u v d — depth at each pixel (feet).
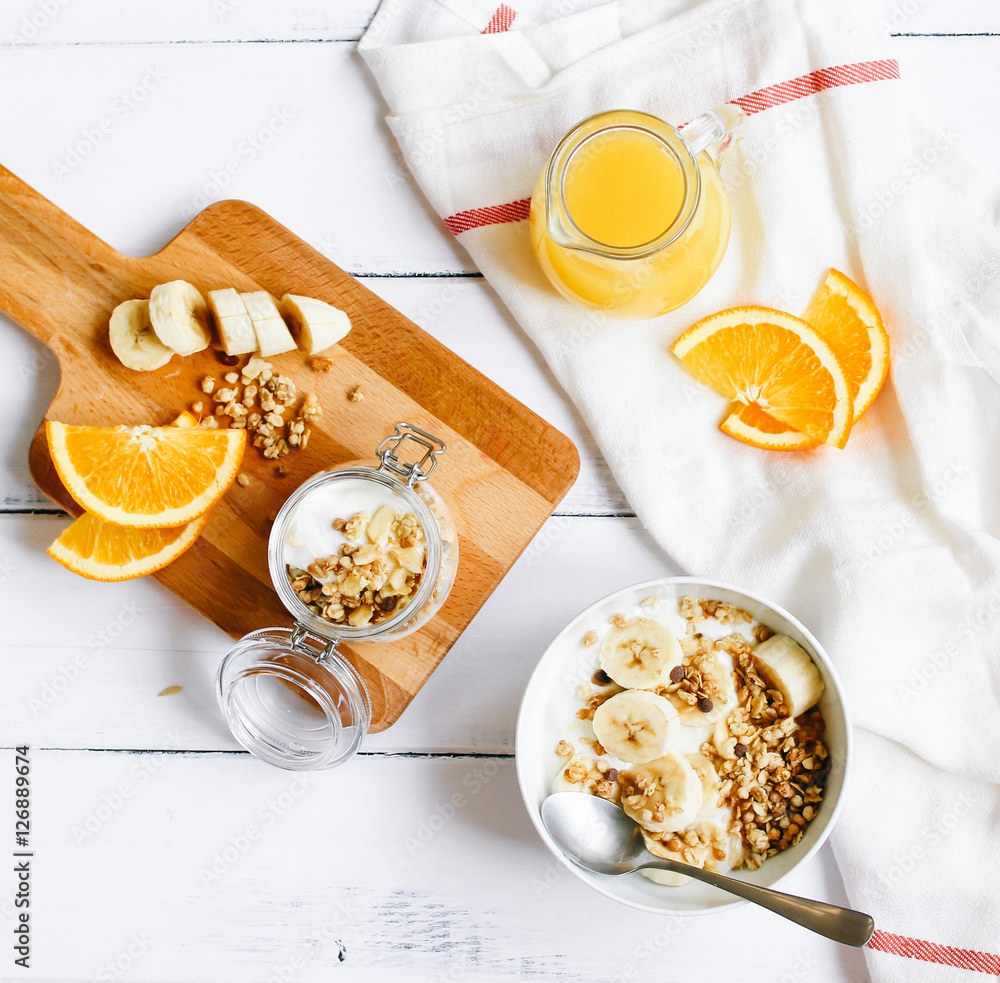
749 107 2.22
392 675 2.20
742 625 2.18
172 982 2.28
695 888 2.11
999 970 2.17
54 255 2.22
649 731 2.13
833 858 2.25
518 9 2.27
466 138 2.24
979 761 2.18
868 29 2.19
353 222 2.29
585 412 2.23
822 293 2.23
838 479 2.21
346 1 2.29
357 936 2.27
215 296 2.15
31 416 2.28
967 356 2.20
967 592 2.17
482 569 2.21
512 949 2.27
